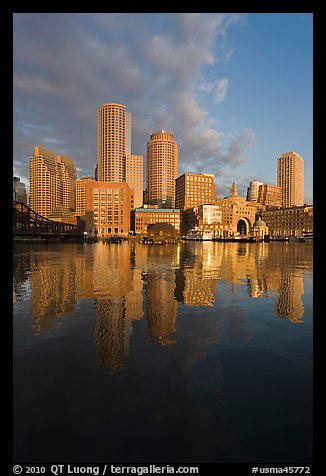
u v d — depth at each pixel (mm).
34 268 22531
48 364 6199
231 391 5180
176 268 23875
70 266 24094
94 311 10438
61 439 4051
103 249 54469
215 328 8664
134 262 28625
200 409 4664
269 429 4230
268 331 8430
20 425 4285
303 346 7316
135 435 4105
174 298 12578
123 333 8188
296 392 5172
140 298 12516
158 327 8711
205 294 13453
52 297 12539
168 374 5781
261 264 28375
